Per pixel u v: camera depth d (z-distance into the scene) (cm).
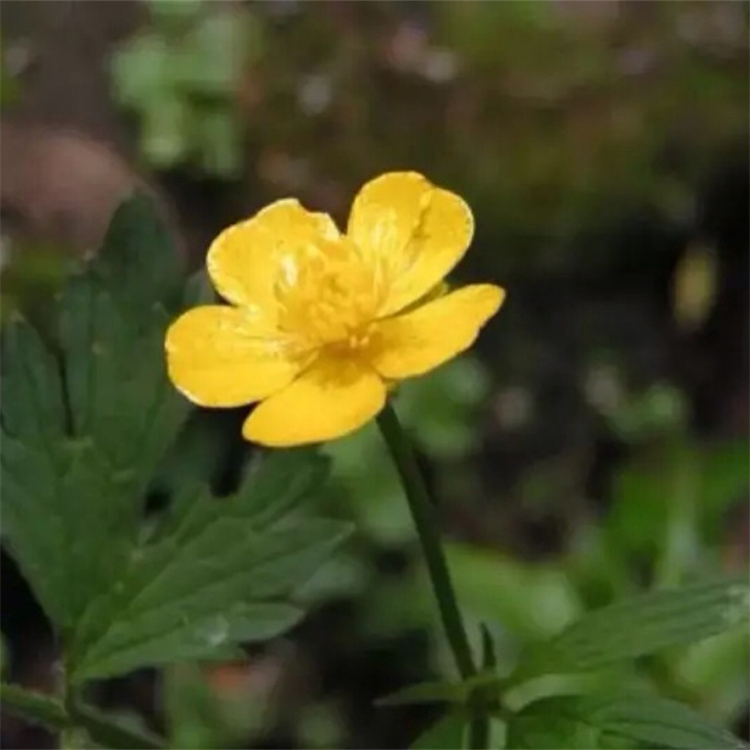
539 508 49
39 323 47
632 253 52
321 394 29
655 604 29
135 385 31
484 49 51
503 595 42
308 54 51
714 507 42
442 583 29
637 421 50
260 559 30
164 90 52
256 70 51
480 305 29
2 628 45
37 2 54
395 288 29
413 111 51
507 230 51
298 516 30
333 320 29
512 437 50
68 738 30
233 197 51
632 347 52
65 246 49
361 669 45
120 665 30
